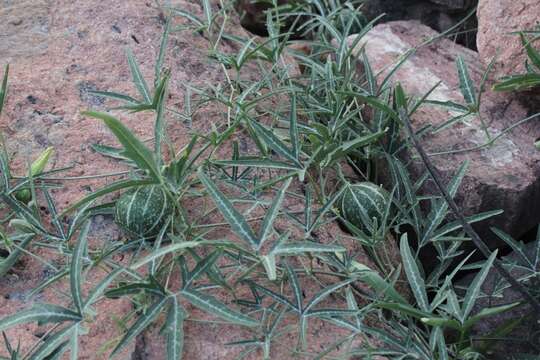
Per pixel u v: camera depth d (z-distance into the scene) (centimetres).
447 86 132
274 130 114
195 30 129
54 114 116
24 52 125
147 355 88
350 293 92
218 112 120
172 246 79
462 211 115
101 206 100
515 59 125
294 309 88
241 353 88
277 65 130
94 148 103
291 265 99
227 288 88
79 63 125
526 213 119
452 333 107
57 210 103
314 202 110
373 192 105
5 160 101
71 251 94
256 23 169
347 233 111
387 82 129
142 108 99
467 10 152
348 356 86
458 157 118
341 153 102
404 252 91
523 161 118
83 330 80
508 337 105
